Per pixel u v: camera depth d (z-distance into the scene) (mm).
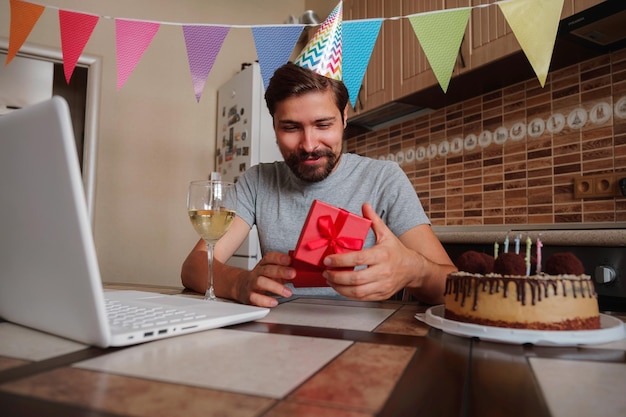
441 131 2270
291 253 746
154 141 2707
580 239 1354
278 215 1261
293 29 1136
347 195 1241
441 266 861
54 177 382
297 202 1250
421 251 1060
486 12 1717
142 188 2658
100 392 305
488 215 2025
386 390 315
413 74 2039
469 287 549
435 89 1993
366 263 665
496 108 2010
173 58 2789
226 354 413
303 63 1025
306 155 1046
